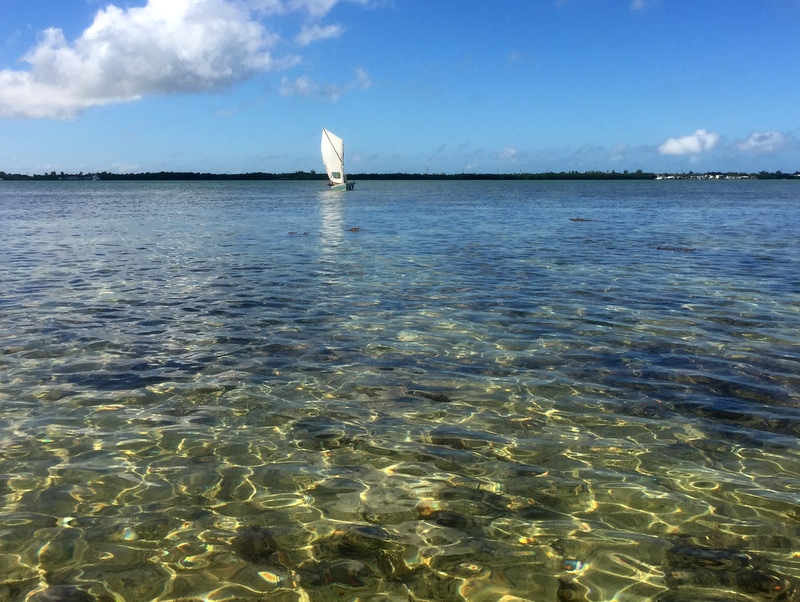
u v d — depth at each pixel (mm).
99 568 4582
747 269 18125
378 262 19938
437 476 5965
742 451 6469
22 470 6047
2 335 10703
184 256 21422
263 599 4250
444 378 8672
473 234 30047
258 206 59906
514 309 12875
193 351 9883
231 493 5637
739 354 9641
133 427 7059
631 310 12727
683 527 5113
